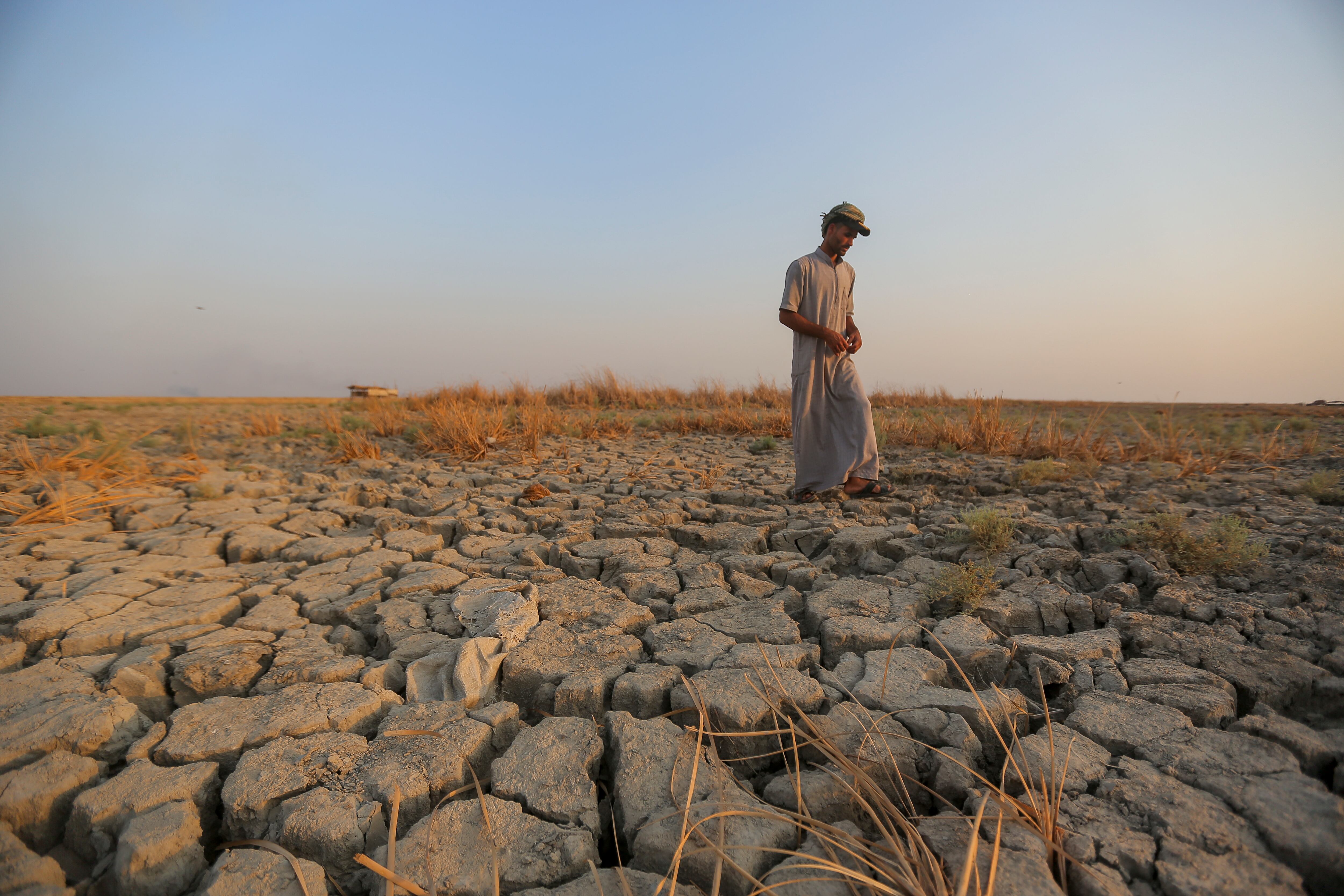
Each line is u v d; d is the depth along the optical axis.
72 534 4.27
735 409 14.90
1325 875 1.49
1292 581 3.11
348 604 3.12
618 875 1.59
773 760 2.09
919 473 6.09
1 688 2.31
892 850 1.59
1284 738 1.92
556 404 17.48
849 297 5.05
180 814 1.71
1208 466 6.07
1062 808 1.72
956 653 2.52
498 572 3.60
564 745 2.04
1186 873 1.48
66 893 1.55
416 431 9.24
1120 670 2.39
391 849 1.62
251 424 10.77
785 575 3.55
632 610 3.00
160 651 2.57
